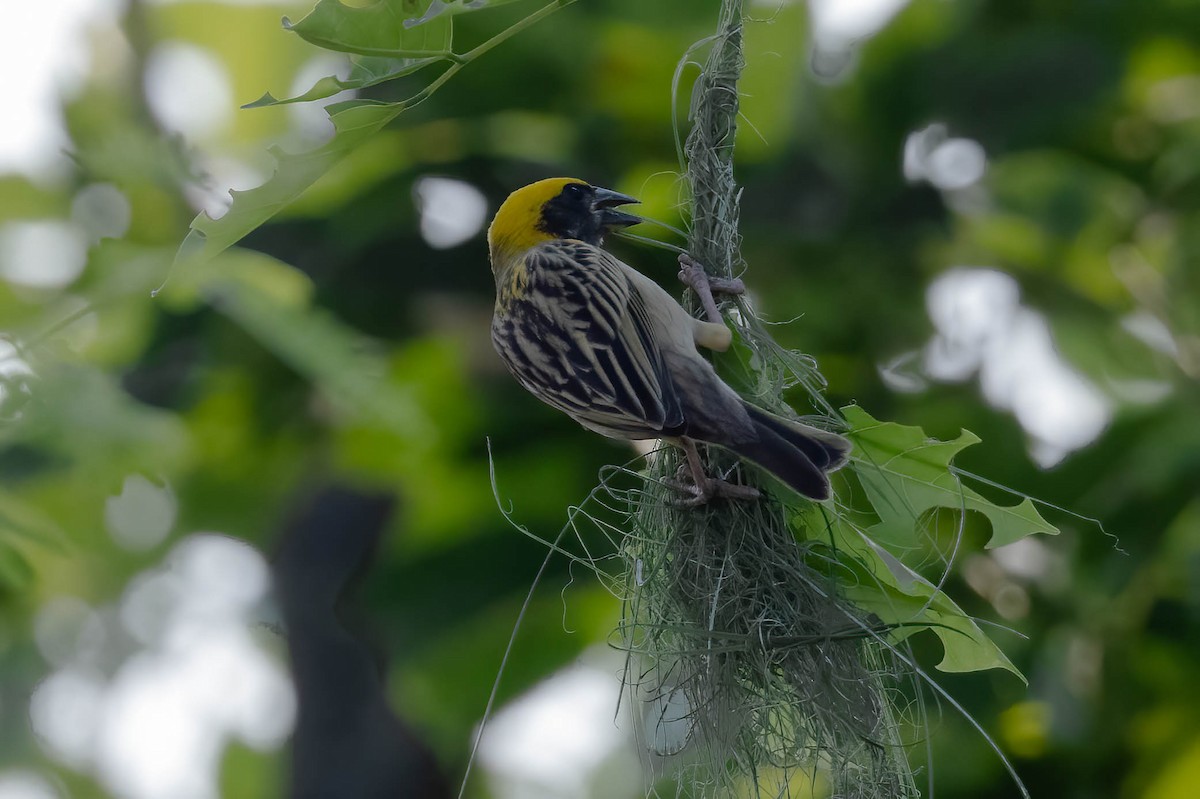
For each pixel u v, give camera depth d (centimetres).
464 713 1055
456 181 1112
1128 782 1100
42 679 1365
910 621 725
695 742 727
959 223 1180
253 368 1110
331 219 1096
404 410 804
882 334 1112
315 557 1325
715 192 757
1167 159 1244
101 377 800
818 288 1098
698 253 762
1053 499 1102
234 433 1177
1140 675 1109
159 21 1171
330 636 1333
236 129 1191
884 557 720
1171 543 1117
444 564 1050
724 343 727
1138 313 1238
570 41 1088
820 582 727
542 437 1063
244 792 1511
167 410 1069
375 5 545
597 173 1108
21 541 855
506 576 1041
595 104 1120
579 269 767
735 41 756
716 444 692
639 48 1104
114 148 864
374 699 1327
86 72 1130
